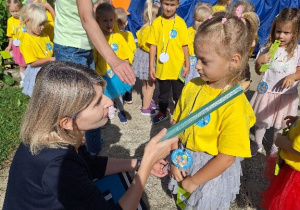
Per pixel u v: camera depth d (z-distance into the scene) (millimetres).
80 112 1293
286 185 2092
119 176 1759
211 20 1569
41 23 3713
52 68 1311
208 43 1519
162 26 3666
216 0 5984
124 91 3631
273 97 2934
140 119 4059
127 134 3695
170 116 4113
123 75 1929
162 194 2762
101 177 1734
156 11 4043
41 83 1271
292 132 1939
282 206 2100
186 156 1736
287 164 2086
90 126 1361
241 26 1533
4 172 2982
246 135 1606
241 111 1603
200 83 1827
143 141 3555
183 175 1845
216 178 1822
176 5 3605
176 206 2631
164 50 3668
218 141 1690
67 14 2418
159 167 1796
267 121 2986
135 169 1791
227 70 1591
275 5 5859
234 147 1611
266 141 3531
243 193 2736
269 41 2920
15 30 4824
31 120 1279
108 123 3932
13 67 5832
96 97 1331
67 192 1239
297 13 2662
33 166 1264
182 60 3746
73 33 2496
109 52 1973
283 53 2809
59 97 1242
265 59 2766
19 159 1331
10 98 4305
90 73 1345
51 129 1279
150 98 4098
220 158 1668
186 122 1454
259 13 5930
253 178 2934
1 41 5766
